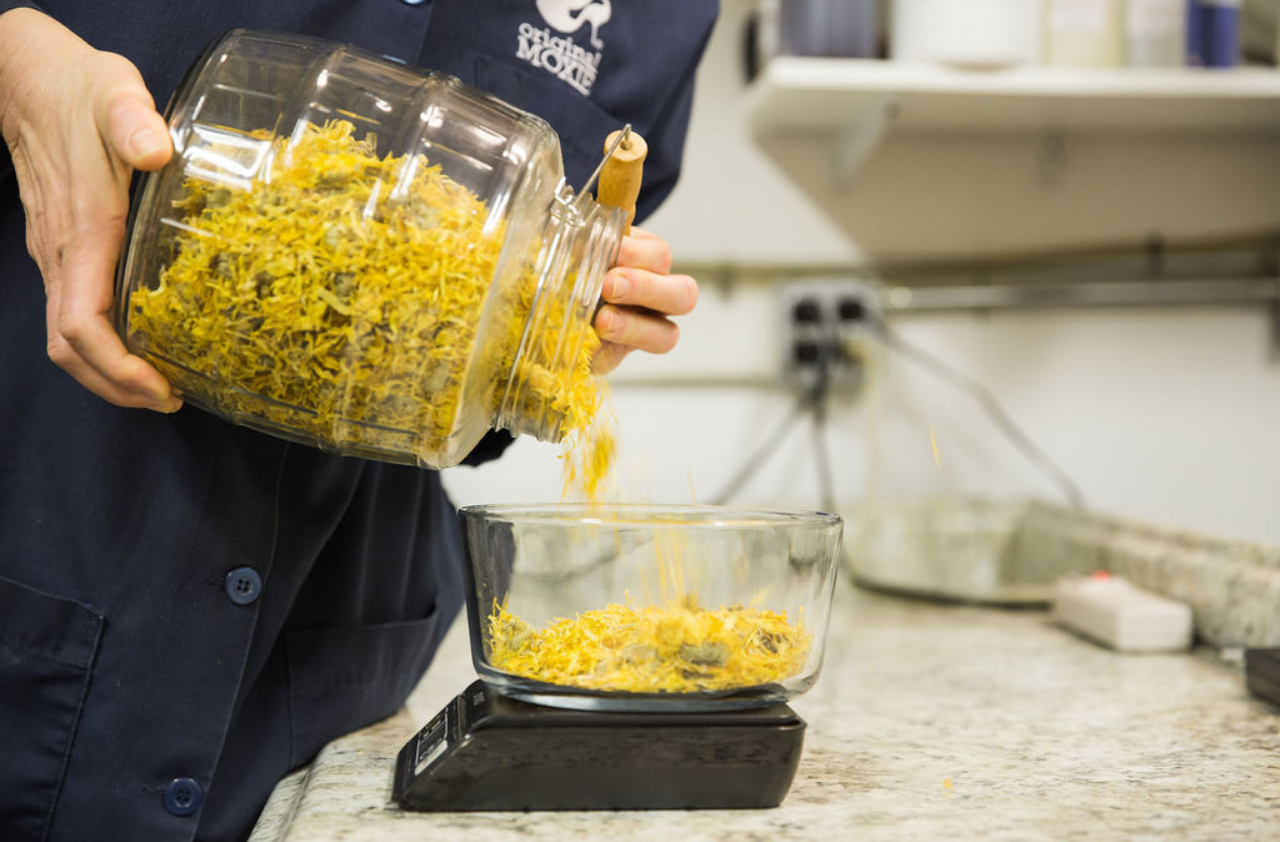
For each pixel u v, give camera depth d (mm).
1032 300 1438
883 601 1264
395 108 532
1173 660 972
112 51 641
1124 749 693
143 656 648
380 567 763
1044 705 815
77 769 644
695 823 538
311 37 588
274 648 722
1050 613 1198
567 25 778
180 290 496
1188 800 586
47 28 562
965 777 628
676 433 1419
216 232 489
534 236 540
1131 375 1473
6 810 643
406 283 491
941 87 1181
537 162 541
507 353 541
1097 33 1209
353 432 530
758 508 638
